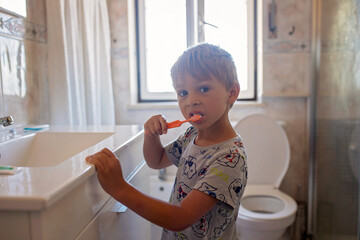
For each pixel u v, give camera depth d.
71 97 1.42
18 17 1.21
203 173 0.65
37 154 1.04
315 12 1.83
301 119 1.97
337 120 1.57
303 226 2.00
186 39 1.23
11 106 1.17
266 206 1.67
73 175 0.53
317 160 1.87
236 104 1.95
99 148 0.76
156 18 1.94
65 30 1.39
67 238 0.53
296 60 1.92
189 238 0.70
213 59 0.67
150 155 0.84
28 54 1.28
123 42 1.93
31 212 0.45
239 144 0.69
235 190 0.62
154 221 0.59
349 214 1.43
